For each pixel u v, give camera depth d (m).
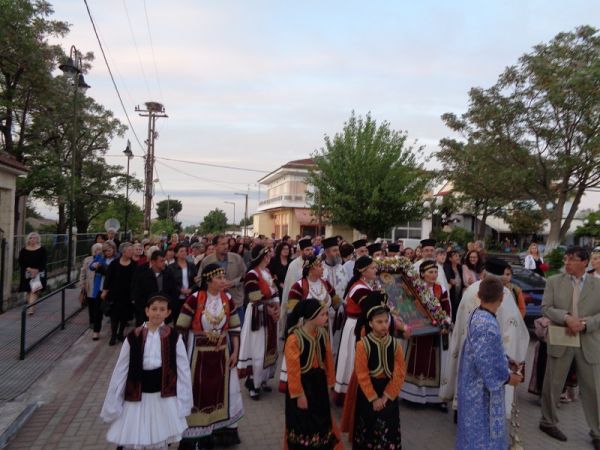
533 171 22.34
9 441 4.87
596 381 5.01
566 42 20.92
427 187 28.83
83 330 10.09
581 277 5.29
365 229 28.48
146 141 29.38
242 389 6.64
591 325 5.01
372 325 4.17
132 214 40.38
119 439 3.67
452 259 8.05
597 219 31.95
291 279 6.94
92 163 26.47
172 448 4.73
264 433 5.16
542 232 42.38
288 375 3.97
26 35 17.55
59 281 15.95
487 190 24.59
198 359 4.52
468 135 24.20
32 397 6.16
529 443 5.08
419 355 6.02
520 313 5.27
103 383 6.74
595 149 19.66
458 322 5.38
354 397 4.43
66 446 4.78
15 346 8.51
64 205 24.62
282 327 6.82
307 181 31.08
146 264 8.27
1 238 11.62
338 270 7.25
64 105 20.80
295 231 44.16
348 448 4.87
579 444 5.09
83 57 23.11
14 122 20.86
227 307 4.71
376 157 27.45
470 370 3.92
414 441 5.05
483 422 3.81
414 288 6.09
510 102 22.08
